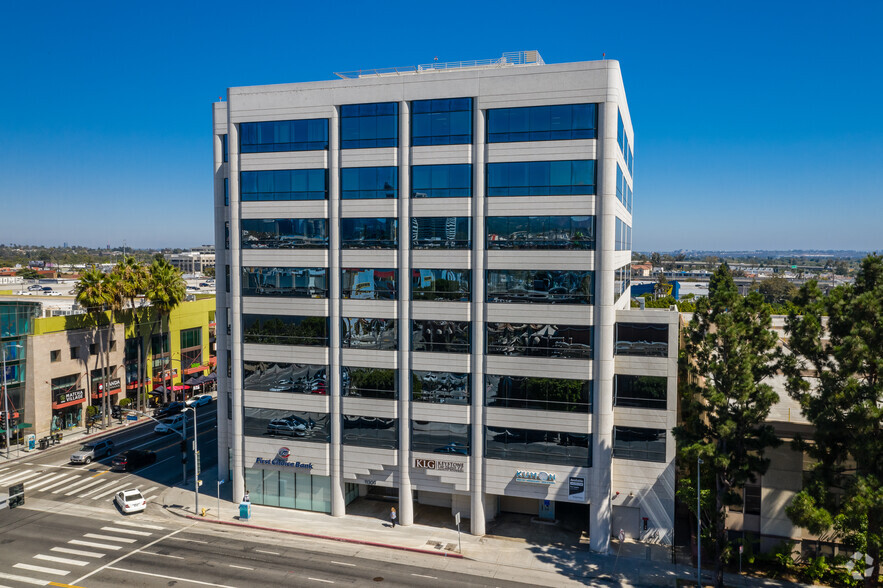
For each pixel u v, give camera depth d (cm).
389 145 3959
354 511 4416
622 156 4091
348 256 4084
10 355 6034
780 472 3597
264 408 4381
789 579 3422
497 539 3962
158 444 6159
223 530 4100
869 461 2877
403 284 3966
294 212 4178
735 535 3684
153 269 7075
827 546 3553
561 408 3756
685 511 4272
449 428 3978
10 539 3919
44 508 4478
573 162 3644
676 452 3850
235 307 4372
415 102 3891
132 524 4194
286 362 4288
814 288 3312
